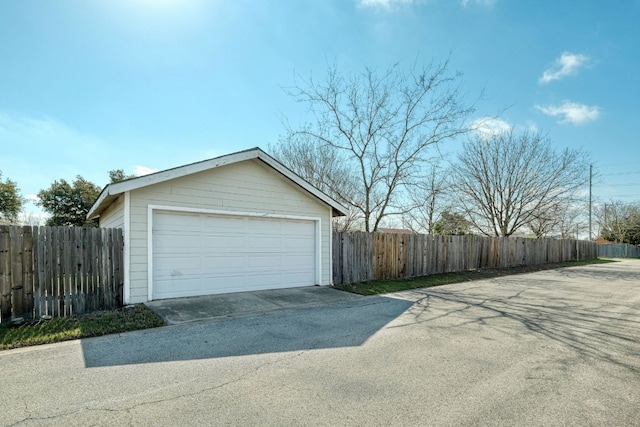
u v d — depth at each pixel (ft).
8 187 71.87
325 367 12.36
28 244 18.28
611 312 22.88
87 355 13.41
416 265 41.55
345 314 21.13
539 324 19.30
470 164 68.80
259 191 28.35
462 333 17.21
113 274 21.27
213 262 26.00
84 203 69.87
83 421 8.52
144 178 22.31
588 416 9.04
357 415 8.92
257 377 11.40
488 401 9.83
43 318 18.29
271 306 22.90
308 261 31.53
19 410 9.07
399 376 11.60
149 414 8.90
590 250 87.56
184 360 12.96
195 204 25.03
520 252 60.23
